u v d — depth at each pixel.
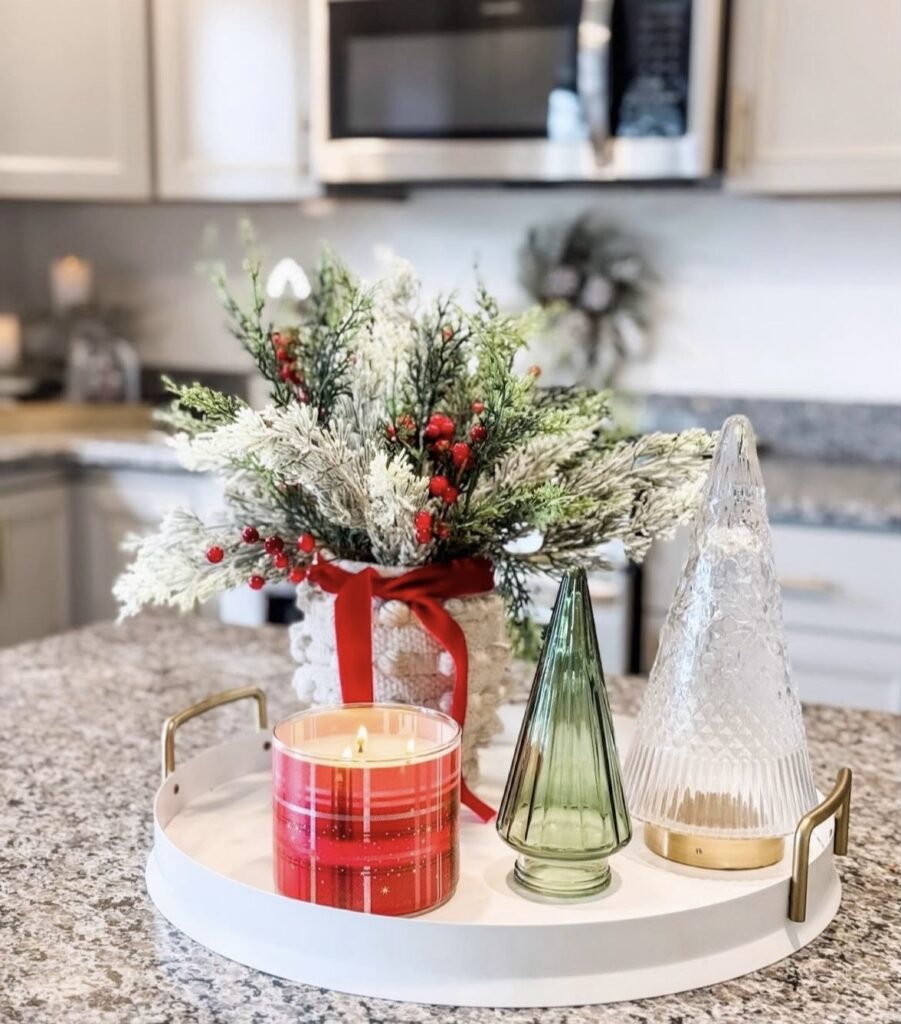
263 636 1.38
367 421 0.82
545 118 2.25
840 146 2.14
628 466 0.85
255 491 0.86
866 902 0.75
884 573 1.99
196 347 3.12
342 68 2.40
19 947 0.68
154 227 3.12
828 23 2.12
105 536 2.67
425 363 0.84
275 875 0.70
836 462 2.55
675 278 2.66
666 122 2.17
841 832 0.79
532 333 0.93
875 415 2.55
